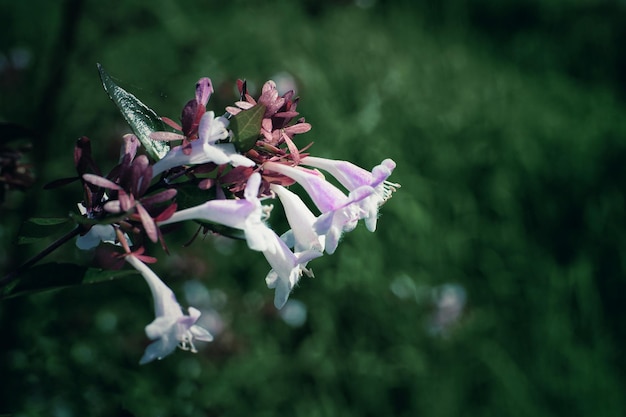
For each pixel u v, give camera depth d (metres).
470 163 0.68
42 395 0.34
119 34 0.55
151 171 0.17
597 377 0.51
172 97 0.61
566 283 0.57
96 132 0.52
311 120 0.63
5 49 0.68
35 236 0.19
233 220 0.17
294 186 0.53
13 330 0.35
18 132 0.19
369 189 0.18
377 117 0.69
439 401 0.49
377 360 0.50
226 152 0.17
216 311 0.48
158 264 0.47
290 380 0.47
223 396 0.43
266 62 0.72
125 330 0.43
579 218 0.66
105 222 0.17
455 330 0.53
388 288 0.53
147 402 0.37
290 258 0.18
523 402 0.49
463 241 0.60
